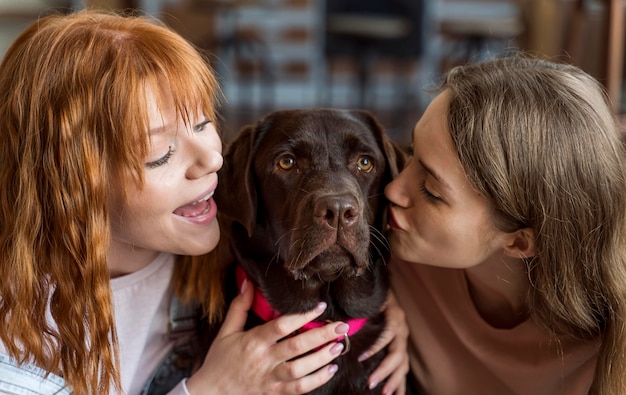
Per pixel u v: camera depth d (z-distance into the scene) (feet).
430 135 4.75
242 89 26.96
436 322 5.60
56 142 4.41
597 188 4.58
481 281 5.24
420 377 5.72
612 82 10.92
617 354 4.62
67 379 4.60
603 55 10.97
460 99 4.70
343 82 27.73
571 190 4.55
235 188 5.19
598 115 4.65
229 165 5.27
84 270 4.52
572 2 13.98
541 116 4.54
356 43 22.13
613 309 4.64
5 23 19.13
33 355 4.57
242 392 4.85
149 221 4.64
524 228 4.68
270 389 4.84
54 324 4.74
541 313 4.84
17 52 4.66
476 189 4.57
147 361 5.43
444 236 4.75
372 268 5.29
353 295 5.17
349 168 5.11
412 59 22.58
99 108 4.40
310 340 4.82
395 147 5.58
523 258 4.87
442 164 4.64
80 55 4.45
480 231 4.73
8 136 4.54
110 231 4.76
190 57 4.69
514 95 4.61
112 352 4.92
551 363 4.97
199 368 5.35
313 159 5.01
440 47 27.02
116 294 5.06
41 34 4.60
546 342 4.98
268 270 5.16
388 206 5.27
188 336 5.61
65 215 4.46
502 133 4.53
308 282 5.05
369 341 5.28
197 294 5.35
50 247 4.56
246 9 22.99
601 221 4.63
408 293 5.67
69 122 4.37
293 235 4.75
